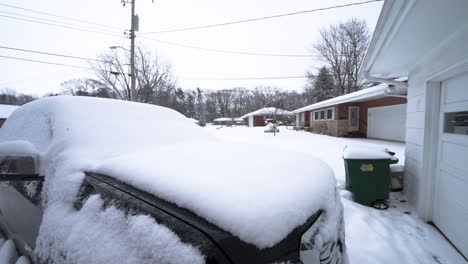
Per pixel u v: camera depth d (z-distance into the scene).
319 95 30.61
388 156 3.50
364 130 14.38
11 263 1.66
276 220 0.93
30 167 1.58
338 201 1.47
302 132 19.95
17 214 1.74
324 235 1.13
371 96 9.91
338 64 29.06
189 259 0.79
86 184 1.33
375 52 2.99
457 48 2.27
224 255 0.79
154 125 2.46
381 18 2.13
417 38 2.49
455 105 2.58
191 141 2.42
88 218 1.15
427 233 2.79
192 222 0.90
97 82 20.25
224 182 1.12
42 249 1.29
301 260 0.98
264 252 0.85
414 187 3.47
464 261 2.27
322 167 1.63
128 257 0.90
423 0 1.73
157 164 1.37
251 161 1.53
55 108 2.03
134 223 0.97
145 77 20.86
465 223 2.32
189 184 1.09
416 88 3.47
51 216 1.32
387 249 2.45
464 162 2.36
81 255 1.03
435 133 3.01
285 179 1.25
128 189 1.18
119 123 2.22
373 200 3.51
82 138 1.79
